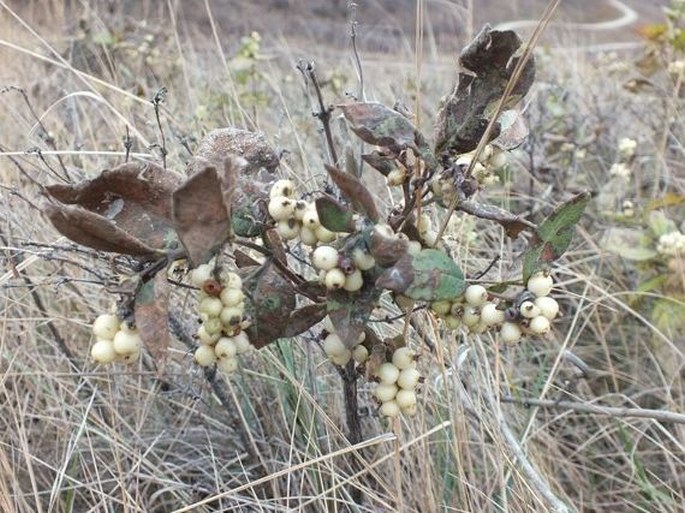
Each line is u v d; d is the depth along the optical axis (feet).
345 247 0.94
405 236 1.05
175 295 1.75
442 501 1.53
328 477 1.59
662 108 2.86
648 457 1.89
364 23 6.79
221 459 1.71
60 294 1.89
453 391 1.61
